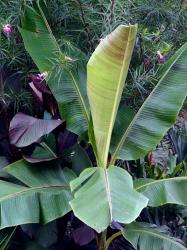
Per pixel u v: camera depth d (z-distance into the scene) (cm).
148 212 282
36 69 292
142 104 270
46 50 265
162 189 243
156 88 262
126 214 182
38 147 263
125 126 261
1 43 273
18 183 253
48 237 250
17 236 263
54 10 286
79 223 259
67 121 257
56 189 232
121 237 278
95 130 227
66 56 259
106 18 277
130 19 299
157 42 305
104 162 238
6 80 280
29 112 296
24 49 284
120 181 206
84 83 266
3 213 211
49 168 248
